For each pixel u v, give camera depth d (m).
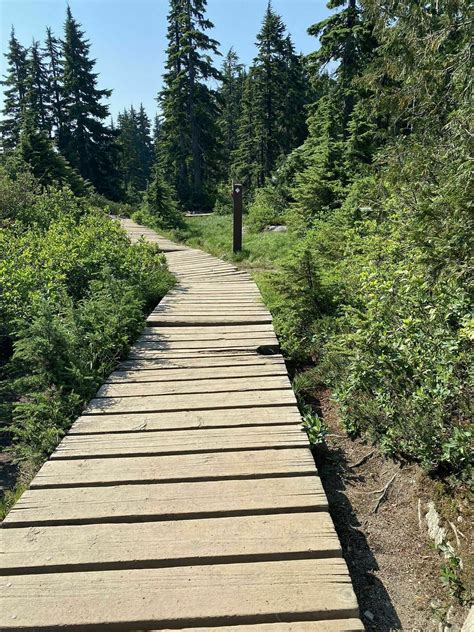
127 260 7.03
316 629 1.85
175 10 30.09
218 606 1.92
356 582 2.42
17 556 2.18
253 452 2.97
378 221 6.67
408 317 3.62
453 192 3.58
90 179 34.34
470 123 3.99
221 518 2.42
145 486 2.66
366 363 3.81
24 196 11.48
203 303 6.57
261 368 4.36
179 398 3.74
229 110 48.12
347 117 16.00
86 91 34.50
